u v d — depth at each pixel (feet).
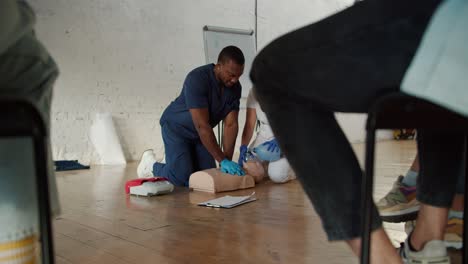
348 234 2.52
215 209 7.00
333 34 2.36
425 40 2.13
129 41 17.42
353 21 2.33
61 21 15.89
